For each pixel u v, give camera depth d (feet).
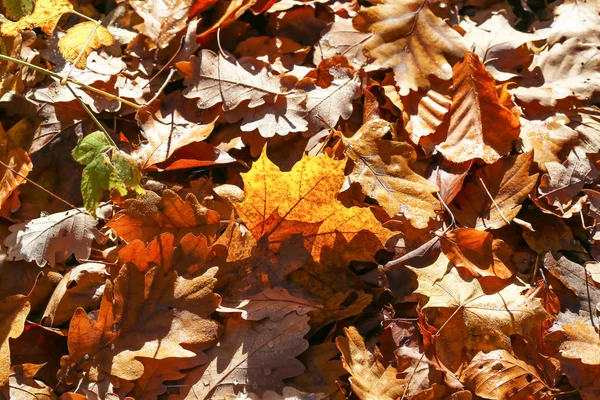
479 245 3.00
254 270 2.94
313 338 2.93
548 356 2.91
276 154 3.12
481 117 3.13
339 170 2.85
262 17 3.38
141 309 2.86
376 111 3.10
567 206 3.09
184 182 3.11
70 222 2.99
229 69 3.17
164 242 2.89
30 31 3.24
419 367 2.87
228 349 2.85
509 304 2.91
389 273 2.99
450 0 3.39
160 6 3.28
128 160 2.87
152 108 3.16
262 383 2.81
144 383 2.82
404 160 3.05
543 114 3.22
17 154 3.04
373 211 3.05
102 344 2.83
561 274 3.00
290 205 2.91
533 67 3.29
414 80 3.20
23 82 3.20
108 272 2.95
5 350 2.82
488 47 3.29
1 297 2.94
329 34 3.31
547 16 3.43
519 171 3.08
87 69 3.20
